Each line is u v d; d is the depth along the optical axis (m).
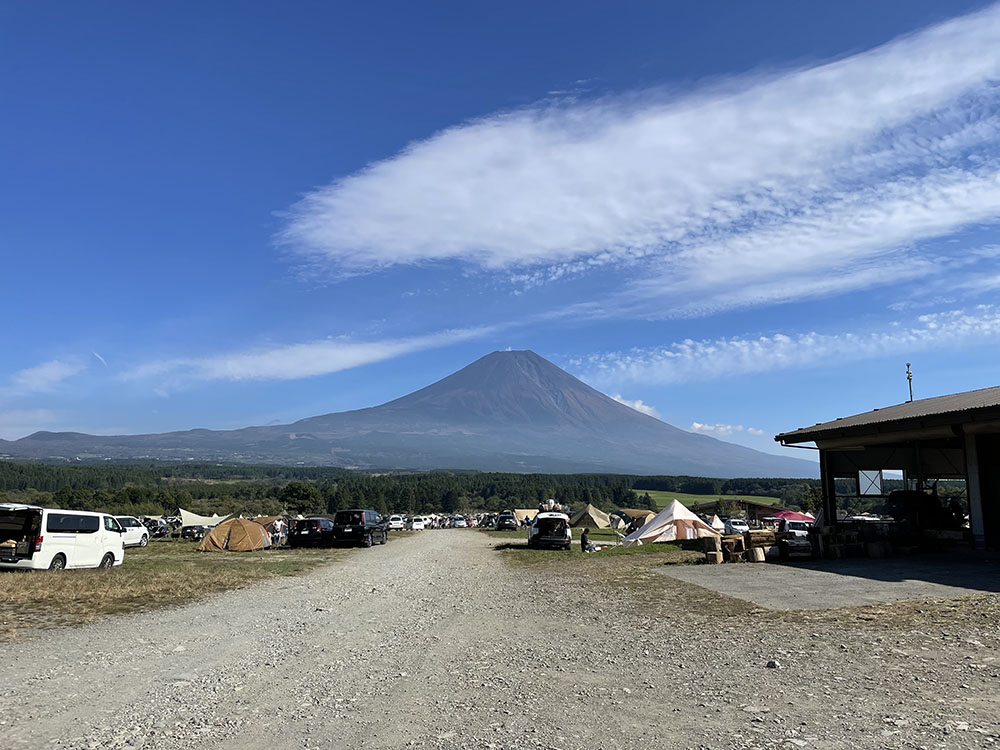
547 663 8.33
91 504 86.81
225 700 6.77
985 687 6.29
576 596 15.06
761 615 11.16
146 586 16.45
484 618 12.27
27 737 5.63
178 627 11.30
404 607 13.89
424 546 36.59
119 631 10.85
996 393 19.83
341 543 35.78
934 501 21.97
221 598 15.24
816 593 13.05
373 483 153.38
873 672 7.08
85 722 6.04
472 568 23.56
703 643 9.21
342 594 16.19
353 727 5.86
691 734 5.45
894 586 13.28
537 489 146.25
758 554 20.14
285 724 5.97
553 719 5.98
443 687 7.22
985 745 4.86
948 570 15.23
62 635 10.42
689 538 32.28
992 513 18.59
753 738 5.29
